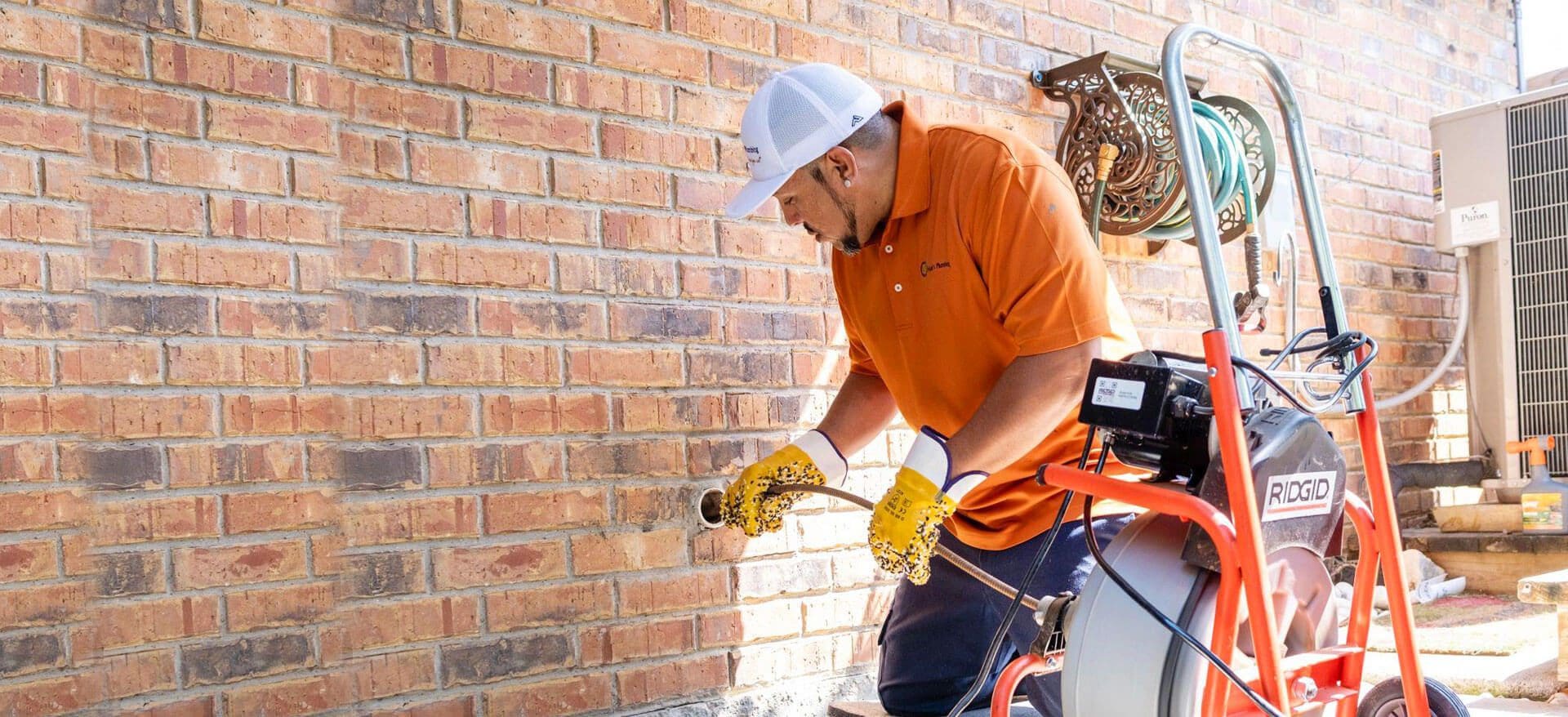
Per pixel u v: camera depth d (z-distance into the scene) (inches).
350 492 82.9
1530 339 160.4
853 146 77.1
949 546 89.8
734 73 104.1
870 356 91.8
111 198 59.3
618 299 96.8
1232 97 126.5
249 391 68.9
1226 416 58.8
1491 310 165.5
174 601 63.2
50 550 80.1
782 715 104.1
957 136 77.3
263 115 74.2
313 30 79.1
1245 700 64.9
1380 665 112.3
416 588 86.4
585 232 95.4
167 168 67.4
